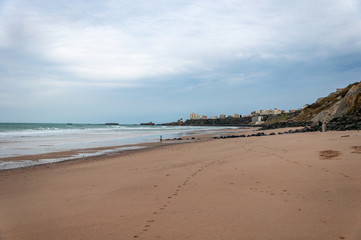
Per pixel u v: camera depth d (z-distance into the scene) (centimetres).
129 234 371
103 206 516
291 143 1394
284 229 360
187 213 446
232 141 2002
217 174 766
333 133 1811
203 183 664
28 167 1252
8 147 2264
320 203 456
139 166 1048
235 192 563
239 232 358
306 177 646
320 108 6462
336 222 372
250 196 527
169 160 1161
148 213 457
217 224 390
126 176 835
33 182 854
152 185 675
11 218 477
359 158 802
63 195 634
